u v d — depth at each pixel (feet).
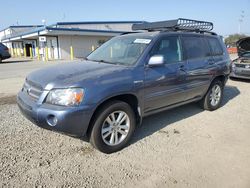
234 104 22.48
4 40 157.17
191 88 17.10
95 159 12.09
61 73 12.49
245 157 12.59
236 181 10.56
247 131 15.99
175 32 16.25
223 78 20.80
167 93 15.08
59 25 107.55
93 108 11.35
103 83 11.74
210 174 11.04
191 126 16.65
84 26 115.96
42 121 11.20
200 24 18.72
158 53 14.66
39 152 12.55
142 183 10.30
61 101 11.00
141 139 14.46
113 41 16.99
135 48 14.66
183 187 10.11
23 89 13.69
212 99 20.06
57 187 9.91
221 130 16.08
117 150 12.94
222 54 20.65
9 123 16.25
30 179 10.34
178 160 12.16
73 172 10.94
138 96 13.32
